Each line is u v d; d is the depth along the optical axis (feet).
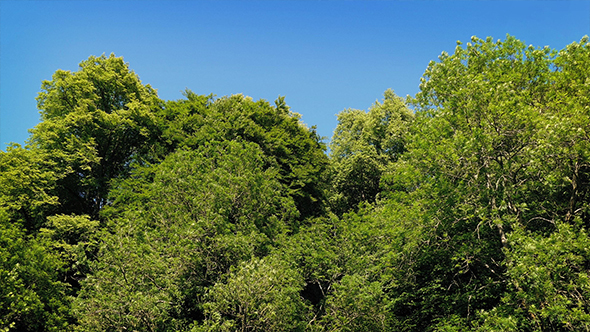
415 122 55.98
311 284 65.16
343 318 46.37
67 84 81.51
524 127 41.47
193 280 48.21
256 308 41.50
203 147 66.74
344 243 60.18
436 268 51.44
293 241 57.62
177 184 56.29
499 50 51.13
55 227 67.67
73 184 80.18
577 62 41.04
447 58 52.29
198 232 48.52
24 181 65.16
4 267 52.75
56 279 59.67
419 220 47.98
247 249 49.26
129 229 48.24
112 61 90.43
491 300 47.98
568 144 37.09
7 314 49.75
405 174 51.01
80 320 42.29
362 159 111.55
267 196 60.18
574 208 42.52
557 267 31.63
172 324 43.11
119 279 43.60
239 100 93.91
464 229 49.32
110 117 78.18
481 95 42.83
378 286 48.52
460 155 42.80
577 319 29.91
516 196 43.21
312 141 96.02
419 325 56.49
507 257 38.01
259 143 80.33
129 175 84.84
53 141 74.59
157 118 85.15
